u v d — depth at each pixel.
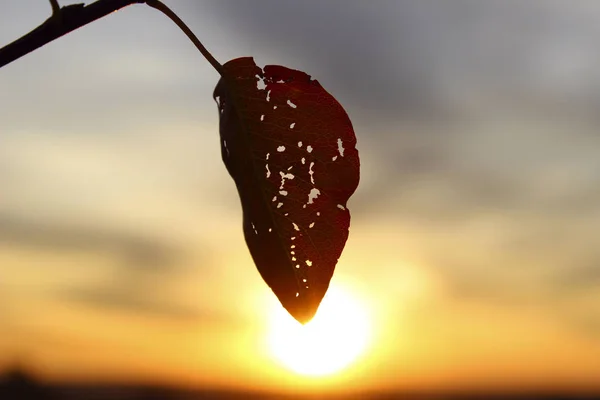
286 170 0.33
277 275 0.33
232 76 0.33
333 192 0.33
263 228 0.33
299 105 0.33
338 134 0.33
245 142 0.33
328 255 0.33
